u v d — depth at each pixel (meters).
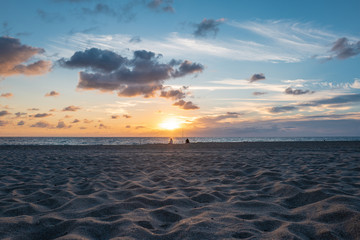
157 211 2.81
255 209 2.90
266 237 2.02
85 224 2.36
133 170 6.39
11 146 19.78
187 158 9.38
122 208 2.97
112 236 2.16
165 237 2.08
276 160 8.27
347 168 5.95
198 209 2.92
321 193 3.26
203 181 4.79
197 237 2.05
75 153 12.52
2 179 5.15
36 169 6.70
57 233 2.28
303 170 5.88
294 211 2.79
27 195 3.73
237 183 4.57
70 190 4.10
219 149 14.77
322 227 2.20
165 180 4.89
